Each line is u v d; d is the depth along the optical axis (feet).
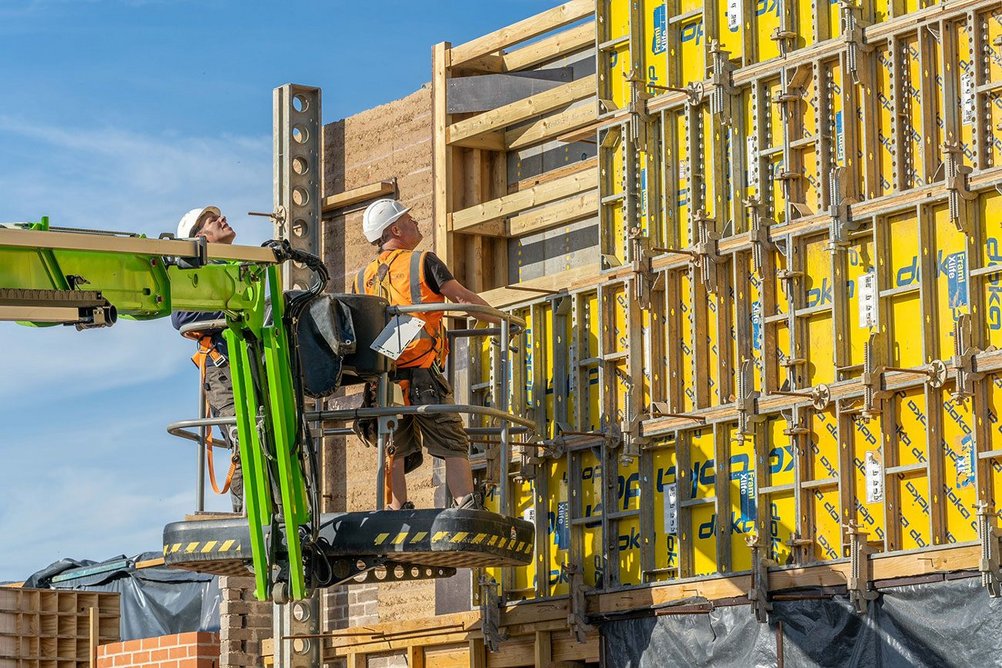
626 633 59.41
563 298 63.36
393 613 67.56
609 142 62.34
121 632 87.04
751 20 58.29
